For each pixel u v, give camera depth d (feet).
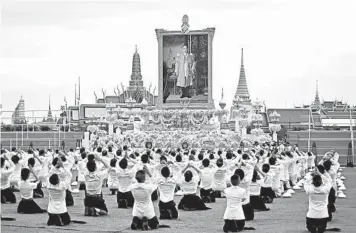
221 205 89.15
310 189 63.41
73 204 88.94
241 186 72.79
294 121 343.46
